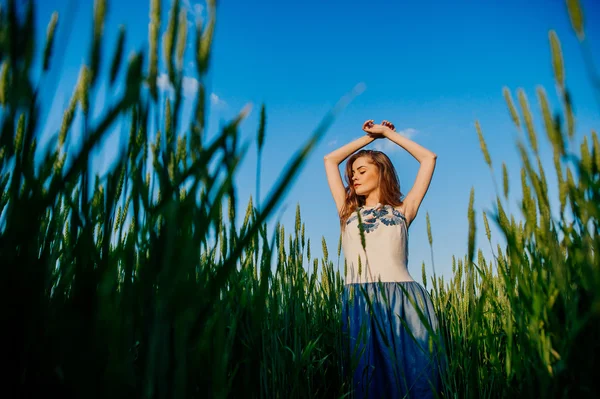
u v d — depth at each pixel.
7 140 0.53
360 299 2.55
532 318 1.00
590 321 0.87
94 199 0.73
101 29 0.56
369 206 3.17
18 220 0.55
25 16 0.51
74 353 0.56
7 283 0.55
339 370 2.28
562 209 0.91
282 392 1.48
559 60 0.78
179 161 0.73
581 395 0.89
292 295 1.78
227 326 1.16
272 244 0.77
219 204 0.54
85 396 0.55
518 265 1.02
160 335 0.57
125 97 0.47
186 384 0.62
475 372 1.20
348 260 2.96
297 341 1.62
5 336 0.56
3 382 0.56
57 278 0.84
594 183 0.74
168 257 0.54
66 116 0.69
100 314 0.54
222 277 0.54
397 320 2.46
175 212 0.54
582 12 0.64
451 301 2.62
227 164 0.62
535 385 1.09
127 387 0.54
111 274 0.55
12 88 0.51
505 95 0.92
